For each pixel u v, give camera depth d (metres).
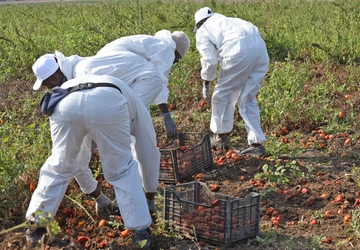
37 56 13.22
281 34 13.98
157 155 5.27
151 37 5.96
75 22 18.08
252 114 7.32
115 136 4.75
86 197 6.05
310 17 16.95
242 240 5.19
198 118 8.78
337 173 6.86
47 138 7.18
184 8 18.22
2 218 5.62
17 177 5.91
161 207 5.95
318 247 5.05
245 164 7.17
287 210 5.88
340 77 10.98
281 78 10.12
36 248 4.75
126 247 5.12
